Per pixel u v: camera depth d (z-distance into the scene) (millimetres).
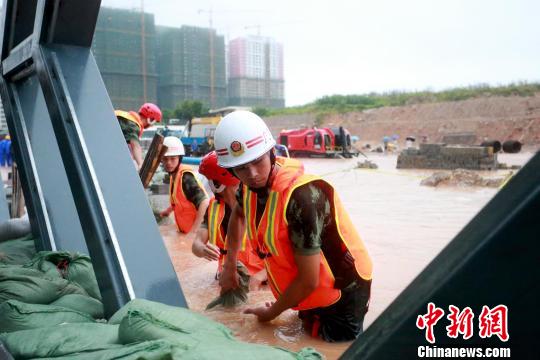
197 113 60656
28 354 2314
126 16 58375
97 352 2143
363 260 2949
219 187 4062
